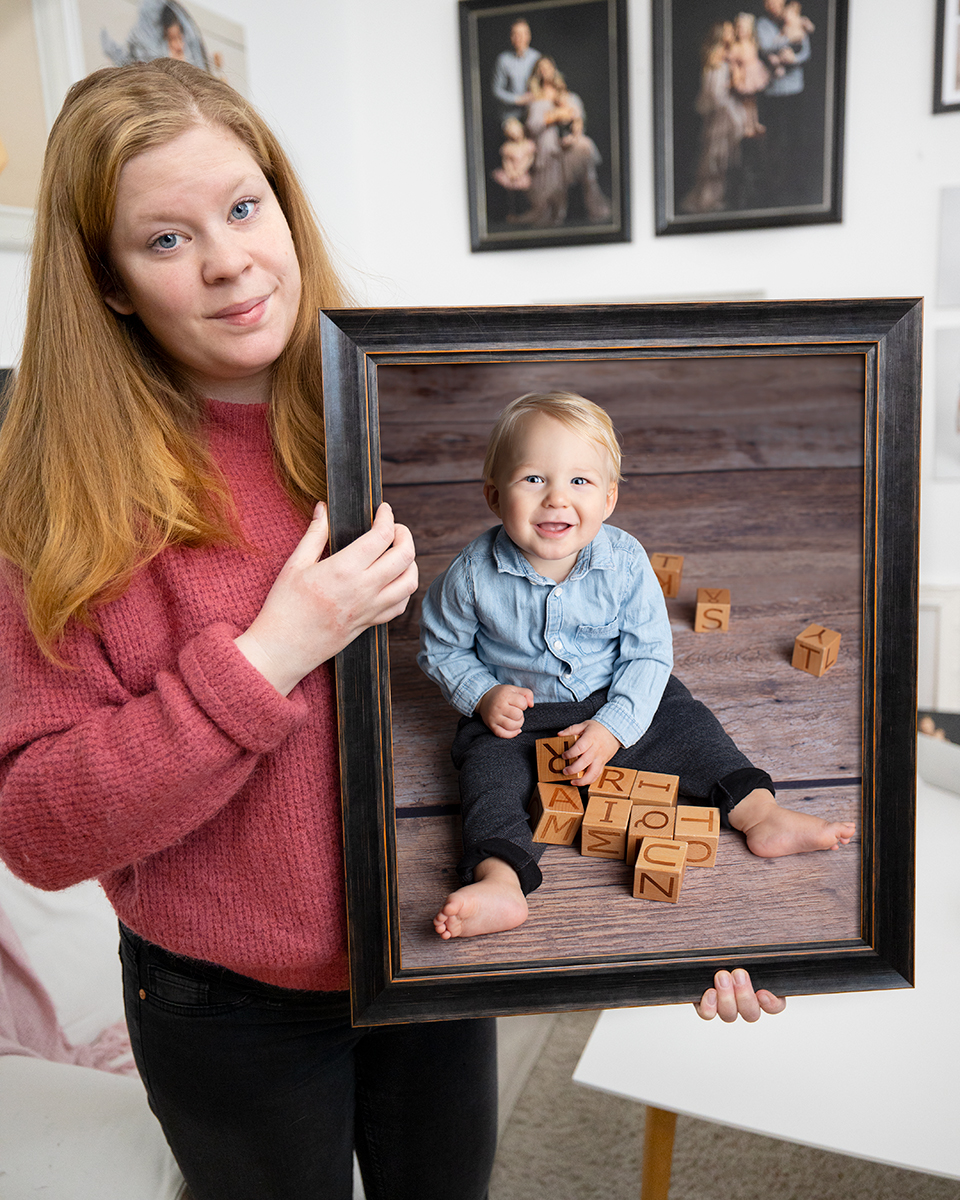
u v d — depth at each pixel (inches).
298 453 31.1
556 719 38.3
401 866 34.7
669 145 100.3
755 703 38.8
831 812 34.2
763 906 33.4
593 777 36.7
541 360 29.5
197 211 26.0
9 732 26.7
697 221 101.5
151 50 73.1
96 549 26.8
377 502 29.2
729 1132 64.7
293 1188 35.2
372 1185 39.7
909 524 31.2
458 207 108.7
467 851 34.5
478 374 41.1
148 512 28.1
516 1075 69.7
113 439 27.7
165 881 30.6
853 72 96.3
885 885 32.6
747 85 97.1
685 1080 43.8
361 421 28.8
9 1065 49.4
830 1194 59.0
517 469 38.7
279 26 91.9
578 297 107.6
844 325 30.2
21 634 27.4
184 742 25.3
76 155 26.3
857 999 48.2
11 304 62.7
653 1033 46.8
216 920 30.7
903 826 32.4
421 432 42.6
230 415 30.8
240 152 27.2
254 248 27.1
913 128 96.0
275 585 27.2
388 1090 37.2
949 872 56.5
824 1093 42.6
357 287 108.0
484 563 39.8
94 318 28.0
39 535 27.8
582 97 101.1
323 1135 35.3
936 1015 47.0
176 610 28.3
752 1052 45.3
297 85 95.6
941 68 93.1
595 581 39.4
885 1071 43.8
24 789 25.9
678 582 49.5
